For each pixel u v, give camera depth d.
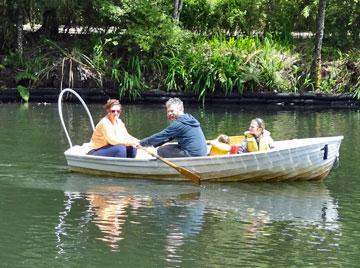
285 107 25.02
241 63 25.69
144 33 25.75
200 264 9.56
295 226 11.18
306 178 13.98
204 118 21.78
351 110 24.36
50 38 27.36
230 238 10.58
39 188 13.12
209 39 27.50
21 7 26.09
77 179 13.83
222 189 13.38
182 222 11.30
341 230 11.00
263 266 9.53
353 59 26.02
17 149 16.28
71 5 26.02
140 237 10.56
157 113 22.73
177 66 25.61
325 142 13.77
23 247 10.13
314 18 28.08
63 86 25.50
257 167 13.70
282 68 25.84
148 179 13.94
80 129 19.17
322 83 25.75
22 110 22.84
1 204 12.11
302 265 9.57
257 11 28.09
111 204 12.23
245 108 24.59
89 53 26.22
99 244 10.28
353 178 14.14
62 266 9.45
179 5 27.33
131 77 25.45
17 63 25.81
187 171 13.57
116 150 14.16
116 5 26.44
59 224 11.11
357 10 27.27
